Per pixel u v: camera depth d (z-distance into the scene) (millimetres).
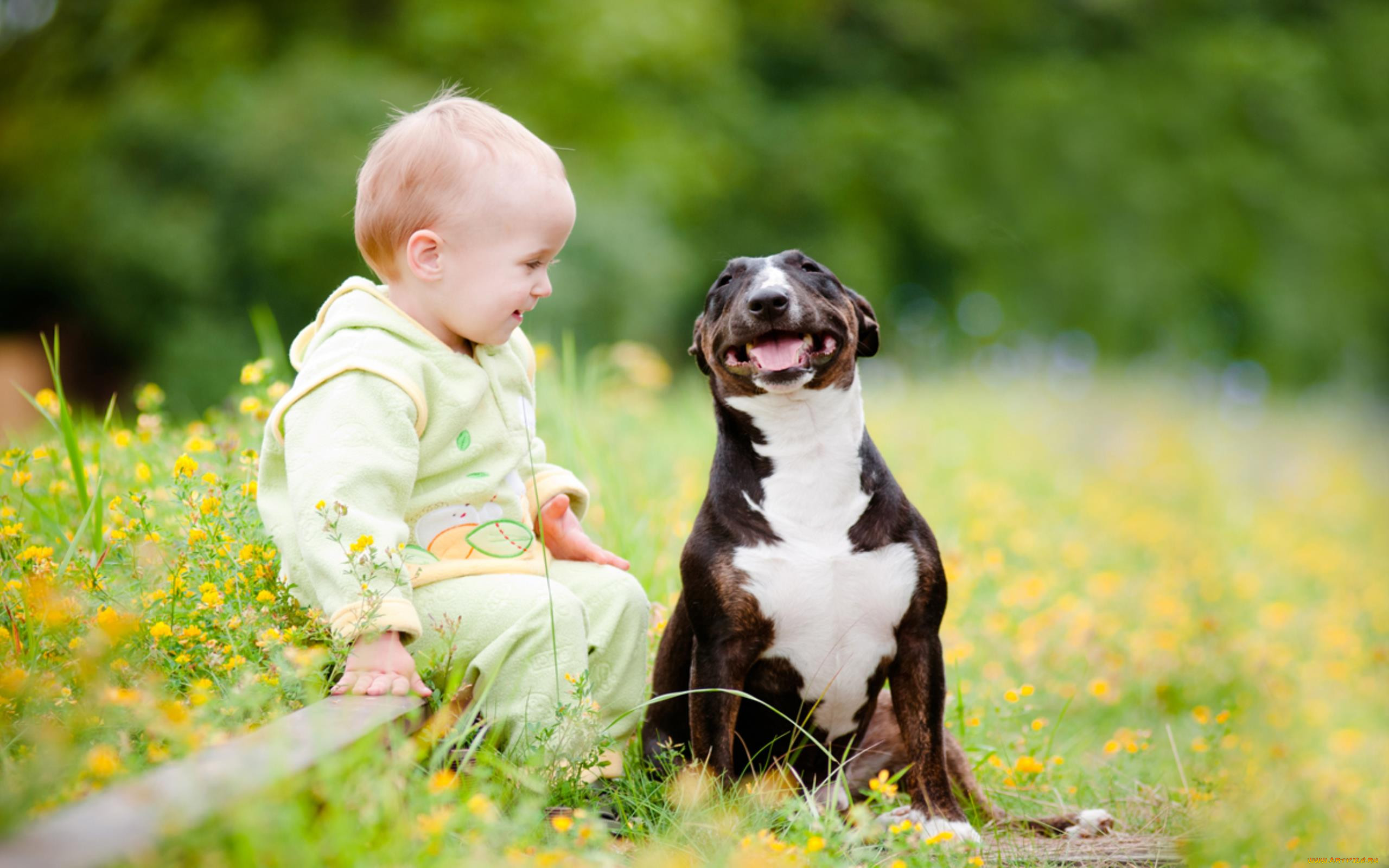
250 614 4480
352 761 3469
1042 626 8461
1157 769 6676
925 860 4324
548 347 7895
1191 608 10398
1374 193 37094
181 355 20969
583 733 4461
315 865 3021
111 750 3508
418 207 4715
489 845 3562
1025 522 11883
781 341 5109
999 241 33250
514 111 25031
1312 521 17344
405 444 4512
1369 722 8953
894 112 33062
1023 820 5488
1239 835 5605
